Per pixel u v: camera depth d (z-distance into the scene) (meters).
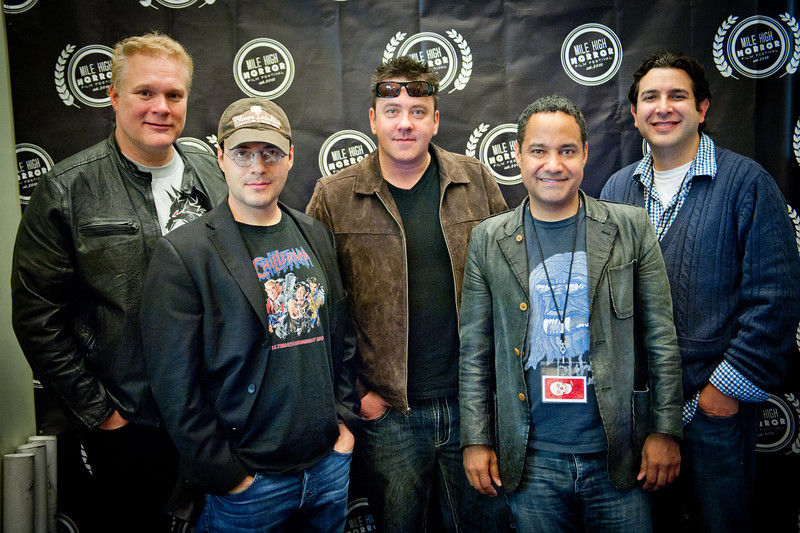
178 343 1.51
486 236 1.78
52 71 2.32
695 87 1.95
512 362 1.69
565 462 1.63
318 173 2.43
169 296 1.52
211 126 2.38
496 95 2.43
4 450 2.17
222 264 1.57
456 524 2.07
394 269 1.97
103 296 1.84
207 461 1.53
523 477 1.69
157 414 1.88
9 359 2.23
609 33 2.41
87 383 1.85
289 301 1.63
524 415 1.66
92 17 2.32
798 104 2.38
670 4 2.39
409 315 1.97
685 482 2.01
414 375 1.98
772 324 1.81
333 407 1.71
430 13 2.40
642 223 1.70
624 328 1.64
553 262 1.68
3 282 2.22
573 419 1.62
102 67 2.34
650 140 2.01
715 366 1.91
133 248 1.86
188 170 2.00
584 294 1.64
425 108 1.89
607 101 2.43
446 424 2.00
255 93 2.39
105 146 1.92
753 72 2.40
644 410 1.65
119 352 1.84
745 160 1.93
